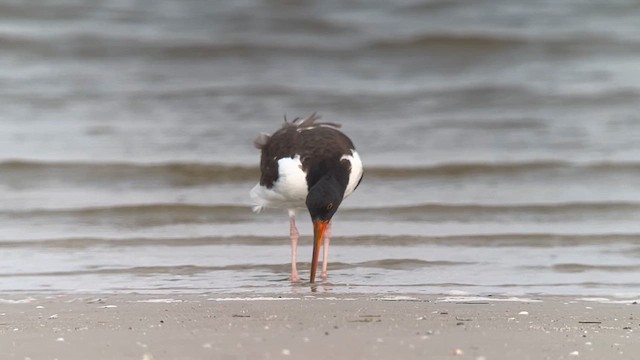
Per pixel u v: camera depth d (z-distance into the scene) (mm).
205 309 10281
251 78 24453
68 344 8844
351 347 8648
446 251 13648
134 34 27031
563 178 17641
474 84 23672
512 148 19250
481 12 29062
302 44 26844
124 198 16531
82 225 15094
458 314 10070
